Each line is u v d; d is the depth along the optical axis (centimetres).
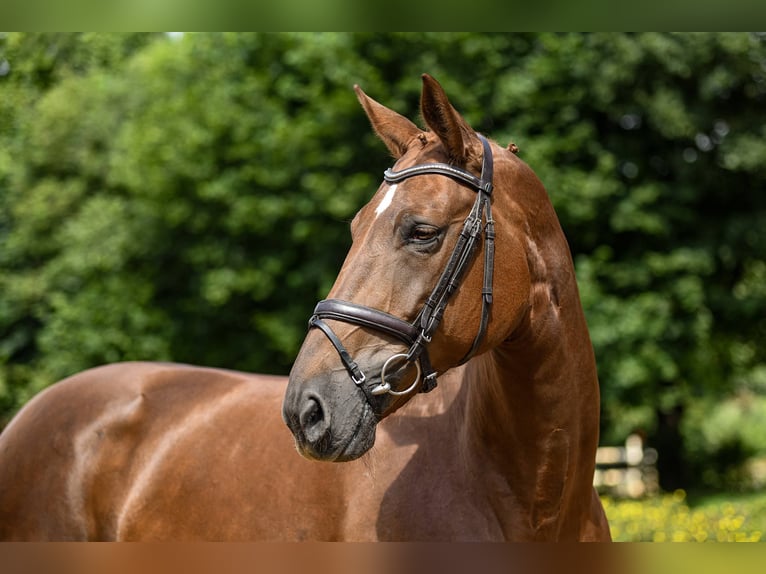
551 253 211
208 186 1049
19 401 1252
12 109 1397
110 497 273
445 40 971
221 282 1041
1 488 284
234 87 1073
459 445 221
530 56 998
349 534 225
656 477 1257
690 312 1023
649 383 1009
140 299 1149
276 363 1143
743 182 1059
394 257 189
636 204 981
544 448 209
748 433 1480
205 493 255
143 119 1134
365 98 222
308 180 998
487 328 194
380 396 186
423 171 196
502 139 961
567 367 209
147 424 280
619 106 1000
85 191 1416
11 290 1334
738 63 956
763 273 1126
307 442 179
